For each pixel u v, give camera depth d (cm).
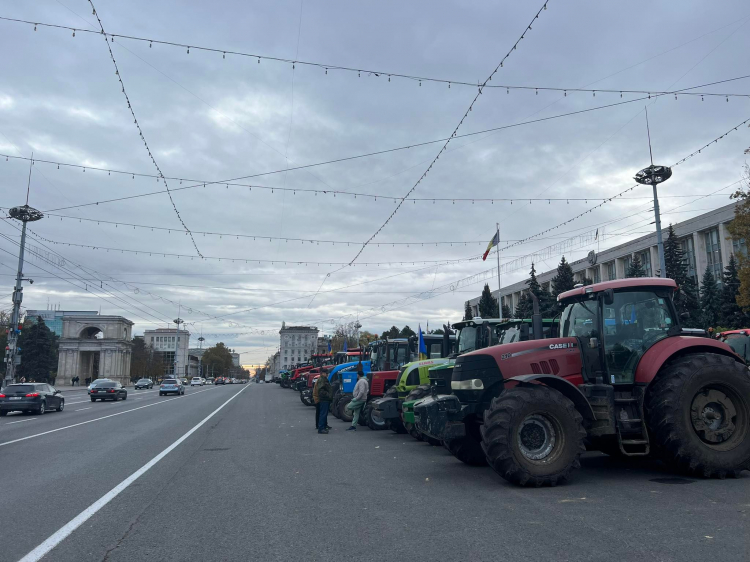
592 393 812
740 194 2253
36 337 7338
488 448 761
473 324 1355
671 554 482
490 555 493
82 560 514
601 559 475
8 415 2509
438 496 737
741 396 802
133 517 663
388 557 499
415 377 1415
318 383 1574
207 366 16650
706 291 3384
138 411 2561
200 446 1299
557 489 752
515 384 843
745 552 484
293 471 956
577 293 907
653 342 850
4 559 518
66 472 977
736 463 785
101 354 8750
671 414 780
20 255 3556
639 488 745
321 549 528
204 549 539
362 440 1404
